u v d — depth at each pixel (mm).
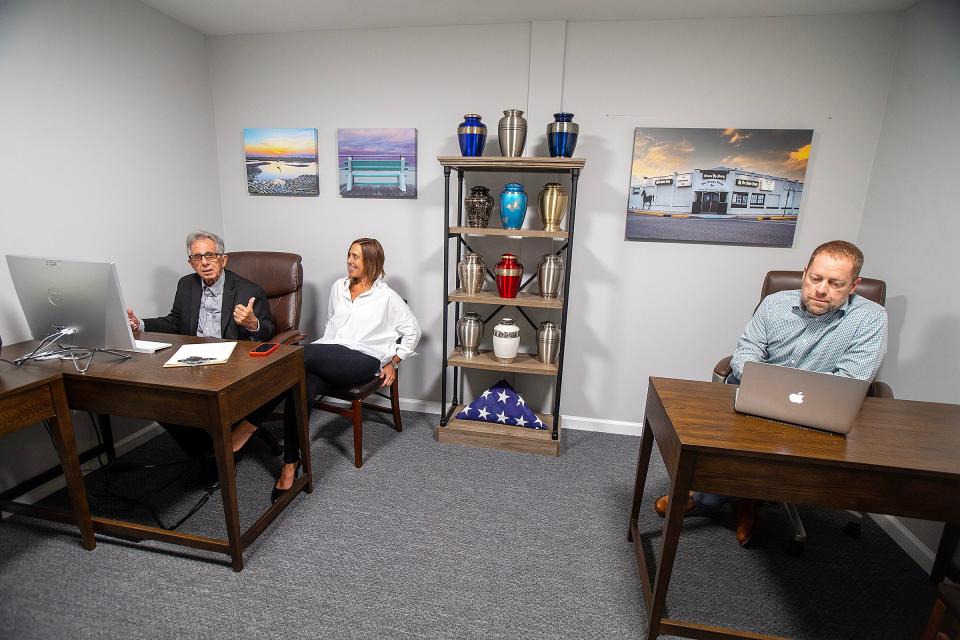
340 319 2359
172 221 2504
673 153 2328
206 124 2691
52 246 1927
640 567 1558
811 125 2232
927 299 1821
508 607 1449
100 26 2047
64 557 1584
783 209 2301
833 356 1593
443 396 2459
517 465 2289
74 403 1519
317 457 2303
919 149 1907
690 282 2475
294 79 2613
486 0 2102
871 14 2094
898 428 1274
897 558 1726
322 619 1381
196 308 2162
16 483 1863
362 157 2611
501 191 2527
